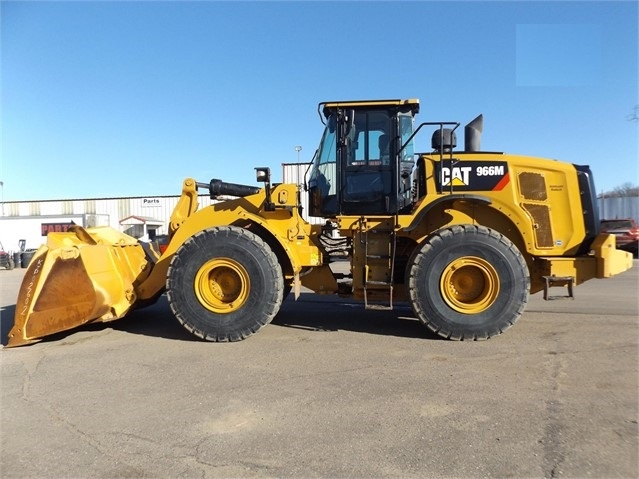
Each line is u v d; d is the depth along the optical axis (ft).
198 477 8.20
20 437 9.80
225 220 18.63
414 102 18.21
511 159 17.65
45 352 15.92
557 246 17.48
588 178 17.66
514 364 13.80
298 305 24.20
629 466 8.24
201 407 11.12
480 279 16.62
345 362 14.25
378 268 17.79
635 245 59.11
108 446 9.35
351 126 18.58
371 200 18.58
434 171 17.75
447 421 10.12
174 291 16.99
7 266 70.18
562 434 9.43
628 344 15.88
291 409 10.91
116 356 15.31
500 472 8.14
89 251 17.21
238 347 16.17
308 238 18.28
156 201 112.06
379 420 10.24
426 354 14.93
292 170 55.72
